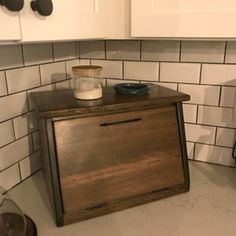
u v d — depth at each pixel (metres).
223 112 0.92
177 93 0.83
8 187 0.83
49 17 0.54
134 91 0.81
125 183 0.73
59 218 0.67
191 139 1.00
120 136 0.72
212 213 0.72
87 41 1.05
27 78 0.85
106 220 0.70
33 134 0.91
